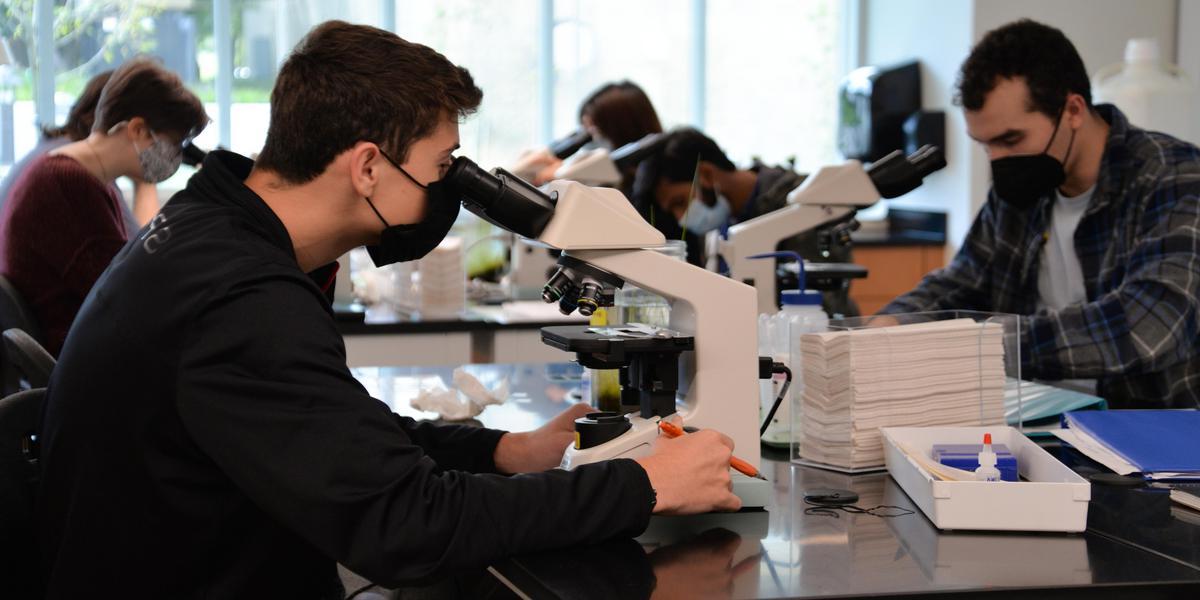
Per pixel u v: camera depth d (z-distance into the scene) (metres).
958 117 4.96
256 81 4.72
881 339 1.63
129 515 1.25
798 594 1.14
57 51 4.43
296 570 1.34
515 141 5.29
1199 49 4.66
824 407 1.66
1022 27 2.29
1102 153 2.36
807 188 2.45
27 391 1.47
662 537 1.33
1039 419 1.88
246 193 1.32
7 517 1.33
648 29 5.50
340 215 1.36
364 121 1.30
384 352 3.41
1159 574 1.18
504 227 1.41
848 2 5.76
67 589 1.29
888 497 1.50
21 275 2.84
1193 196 2.17
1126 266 2.30
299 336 1.19
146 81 2.87
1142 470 1.54
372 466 1.17
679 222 3.51
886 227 5.61
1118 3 4.79
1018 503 1.32
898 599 1.13
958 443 1.60
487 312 3.68
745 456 1.47
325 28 1.35
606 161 3.43
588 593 1.15
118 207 3.09
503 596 1.38
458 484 1.22
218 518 1.26
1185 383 2.34
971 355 1.67
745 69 5.68
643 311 1.79
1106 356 2.04
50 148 3.10
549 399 2.26
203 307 1.19
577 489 1.27
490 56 5.20
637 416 1.49
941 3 5.05
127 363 1.21
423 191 1.36
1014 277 2.64
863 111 5.28
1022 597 1.15
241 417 1.17
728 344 1.46
